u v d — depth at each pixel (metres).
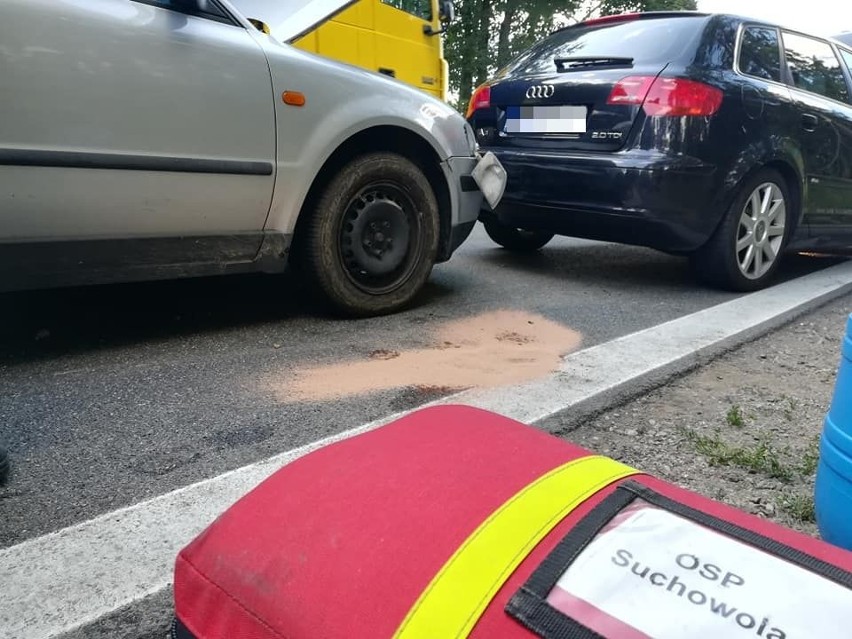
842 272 4.93
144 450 1.97
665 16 4.06
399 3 5.86
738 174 3.81
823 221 4.59
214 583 0.94
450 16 6.50
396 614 0.77
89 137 2.35
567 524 0.82
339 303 3.20
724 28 3.92
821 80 4.64
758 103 3.90
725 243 3.91
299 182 2.90
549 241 5.80
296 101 2.84
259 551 0.93
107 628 1.32
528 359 2.79
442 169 3.44
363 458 1.04
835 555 0.79
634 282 4.33
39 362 2.62
